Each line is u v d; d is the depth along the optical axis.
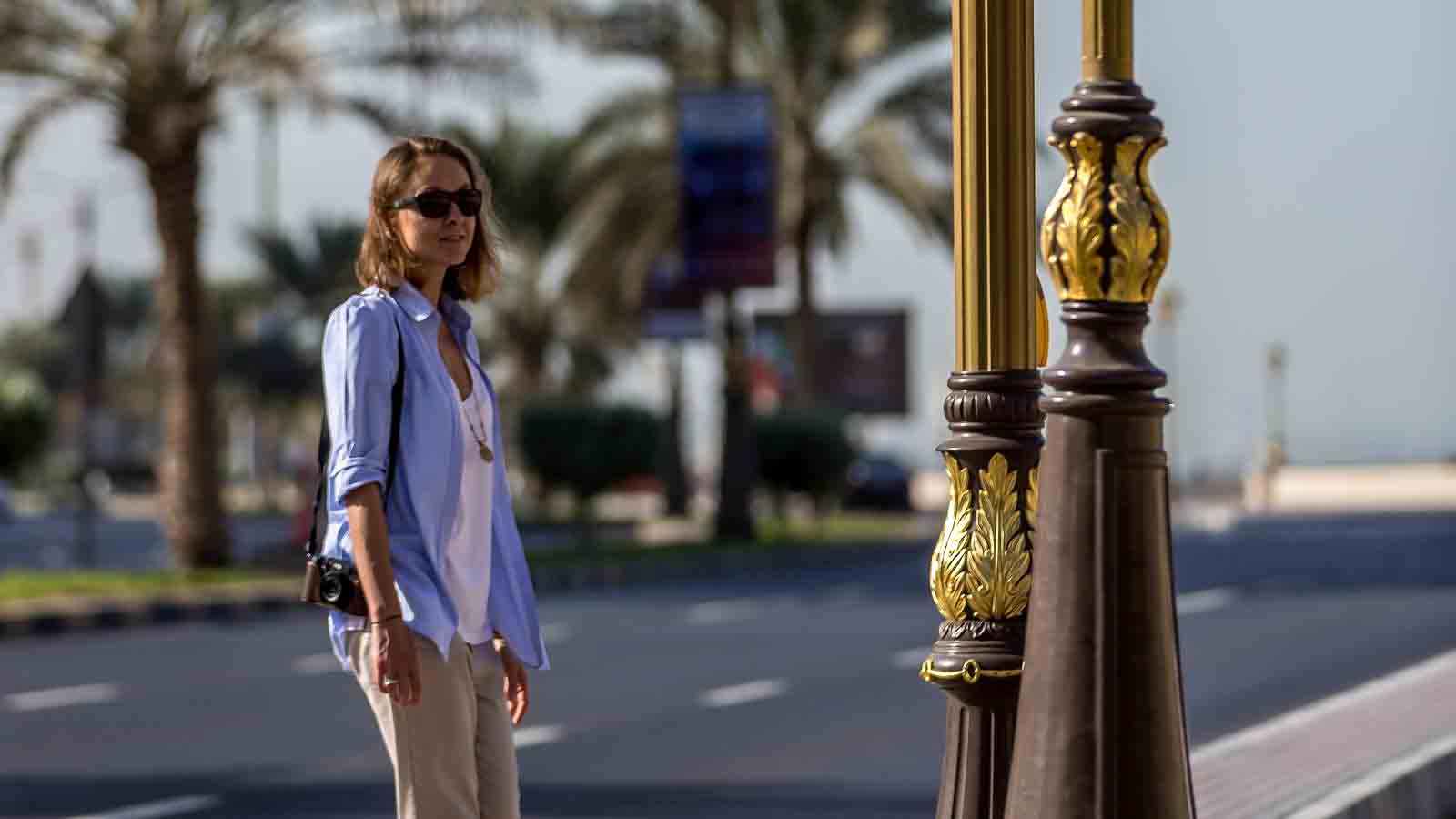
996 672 11.69
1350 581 48.25
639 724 24.83
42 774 21.31
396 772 9.89
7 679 30.19
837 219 85.75
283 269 135.00
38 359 163.88
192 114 47.19
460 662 9.87
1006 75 11.77
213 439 47.84
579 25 49.88
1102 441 10.07
